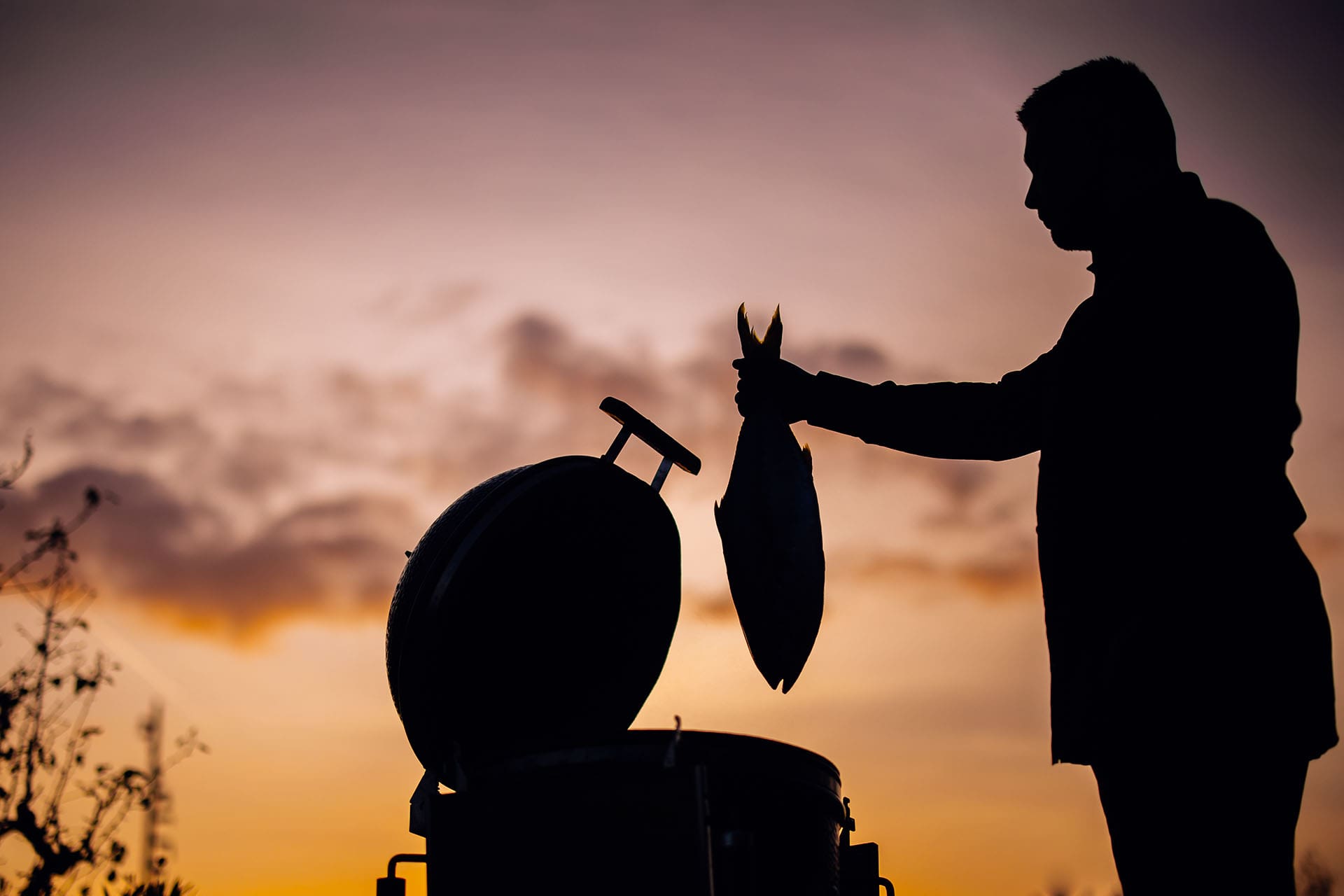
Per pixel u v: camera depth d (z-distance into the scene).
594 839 2.05
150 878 3.89
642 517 2.93
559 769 2.12
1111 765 1.77
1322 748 1.69
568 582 2.79
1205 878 1.66
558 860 2.07
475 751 2.55
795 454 2.64
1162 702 1.71
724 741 2.12
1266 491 1.73
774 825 2.10
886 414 2.61
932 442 2.59
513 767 2.18
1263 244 1.87
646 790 2.05
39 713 3.90
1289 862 1.65
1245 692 1.67
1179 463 1.79
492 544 2.56
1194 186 2.01
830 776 2.28
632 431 2.91
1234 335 1.78
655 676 3.01
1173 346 1.84
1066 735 1.86
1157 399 1.84
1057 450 1.97
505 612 2.64
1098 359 1.95
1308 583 1.73
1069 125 2.12
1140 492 1.83
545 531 2.70
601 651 2.90
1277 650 1.68
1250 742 1.66
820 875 2.16
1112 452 1.88
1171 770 1.70
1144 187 2.05
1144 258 1.98
